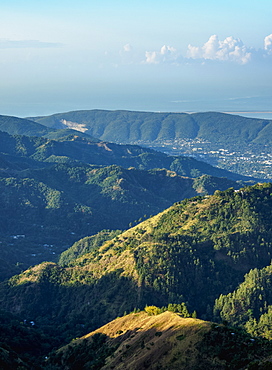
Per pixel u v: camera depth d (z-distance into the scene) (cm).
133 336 17438
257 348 13862
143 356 15300
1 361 15850
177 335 15362
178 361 14175
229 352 13875
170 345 15075
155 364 14588
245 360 13362
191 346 14488
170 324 16550
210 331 14825
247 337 14638
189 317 17512
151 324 17488
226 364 13475
